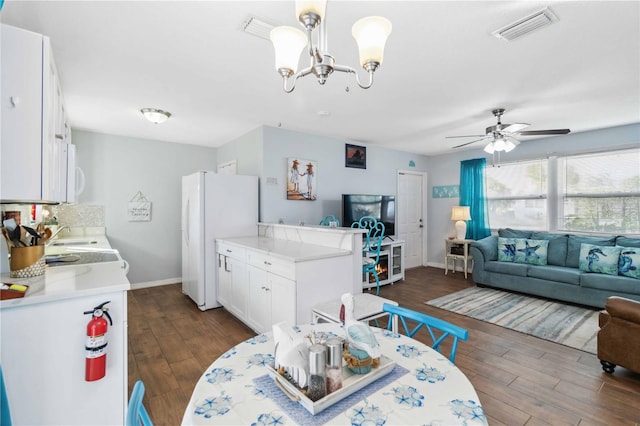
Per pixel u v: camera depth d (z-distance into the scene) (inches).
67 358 57.8
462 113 139.6
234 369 44.1
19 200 55.2
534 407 75.3
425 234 250.5
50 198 62.3
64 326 57.5
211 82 104.3
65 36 75.6
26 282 64.1
